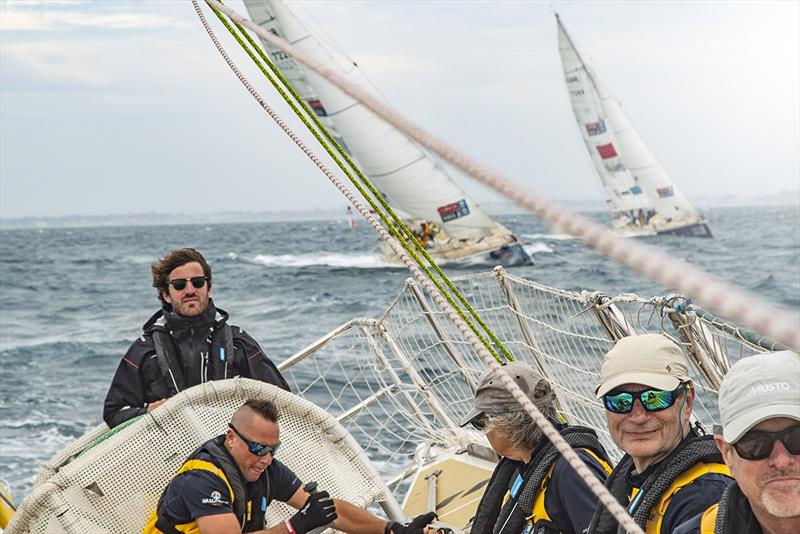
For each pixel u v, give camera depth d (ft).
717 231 278.05
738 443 5.43
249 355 14.80
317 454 13.84
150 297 115.65
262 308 97.86
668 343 8.13
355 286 123.65
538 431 9.69
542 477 9.45
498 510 10.50
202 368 14.28
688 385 8.06
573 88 205.16
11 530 12.60
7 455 35.55
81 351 66.90
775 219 396.98
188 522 11.09
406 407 32.35
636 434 7.91
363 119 116.16
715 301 2.48
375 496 13.73
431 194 125.08
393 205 126.11
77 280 147.64
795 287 102.32
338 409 34.83
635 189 209.87
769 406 5.32
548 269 127.65
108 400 14.19
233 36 11.02
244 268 169.78
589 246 2.80
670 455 7.79
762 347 9.68
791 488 5.32
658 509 7.70
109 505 12.75
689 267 2.64
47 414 43.21
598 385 8.20
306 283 130.00
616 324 12.21
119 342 73.61
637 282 105.09
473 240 128.06
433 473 16.33
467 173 3.10
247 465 11.24
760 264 143.33
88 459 12.91
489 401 9.78
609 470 9.51
